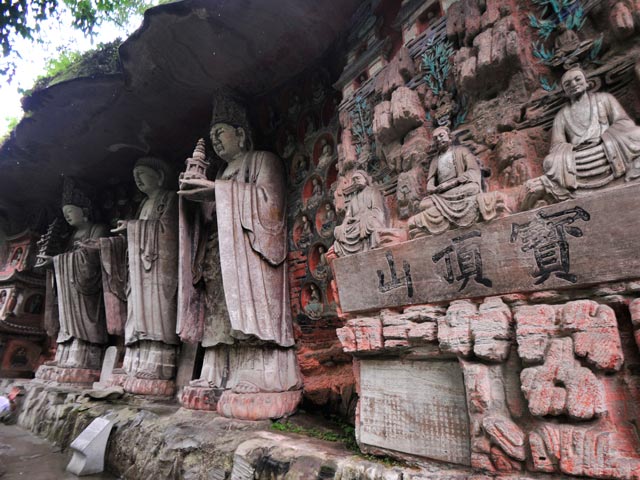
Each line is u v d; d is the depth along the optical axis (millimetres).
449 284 3158
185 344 7516
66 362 9570
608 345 2311
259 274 5719
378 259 3699
